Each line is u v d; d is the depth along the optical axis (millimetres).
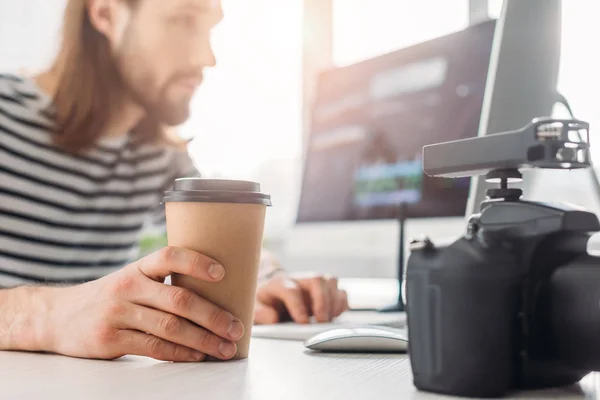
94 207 1532
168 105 1504
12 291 704
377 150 1167
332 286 882
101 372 512
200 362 559
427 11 1955
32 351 660
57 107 1428
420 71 1095
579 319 385
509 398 401
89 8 1403
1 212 1389
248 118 2432
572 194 1226
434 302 407
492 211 415
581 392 419
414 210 1059
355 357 583
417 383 420
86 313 597
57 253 1483
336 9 2301
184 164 1761
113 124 1489
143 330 569
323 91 1367
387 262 1537
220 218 551
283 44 2424
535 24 779
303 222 1350
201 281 555
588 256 403
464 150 432
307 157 1386
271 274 1067
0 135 1383
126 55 1440
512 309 397
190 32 1466
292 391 419
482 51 979
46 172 1438
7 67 2186
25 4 2174
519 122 779
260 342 699
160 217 1771
